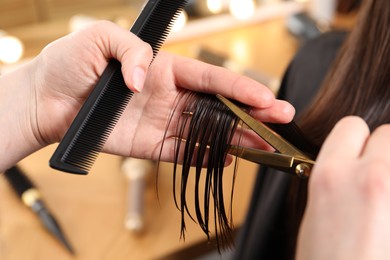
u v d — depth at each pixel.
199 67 0.43
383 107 0.48
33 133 0.51
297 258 0.27
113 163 0.74
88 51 0.44
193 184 0.65
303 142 0.43
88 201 0.68
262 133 0.38
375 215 0.24
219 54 0.99
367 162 0.26
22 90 0.49
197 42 1.04
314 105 0.54
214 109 0.41
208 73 0.43
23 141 0.51
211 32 1.06
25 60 0.95
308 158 0.37
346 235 0.25
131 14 1.07
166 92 0.45
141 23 0.42
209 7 1.09
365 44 0.49
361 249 0.24
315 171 0.28
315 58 0.66
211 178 0.41
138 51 0.39
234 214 0.69
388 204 0.25
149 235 0.63
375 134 0.29
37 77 0.48
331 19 1.07
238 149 0.40
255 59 0.98
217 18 1.08
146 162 0.72
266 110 0.41
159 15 0.42
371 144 0.28
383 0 0.47
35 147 0.52
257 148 0.43
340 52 0.54
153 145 0.48
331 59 0.65
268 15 1.10
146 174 0.71
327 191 0.26
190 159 0.42
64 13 1.08
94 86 0.44
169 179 0.71
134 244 0.62
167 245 0.62
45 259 0.61
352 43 0.50
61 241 0.62
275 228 0.64
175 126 0.47
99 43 0.43
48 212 0.65
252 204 0.68
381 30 0.47
